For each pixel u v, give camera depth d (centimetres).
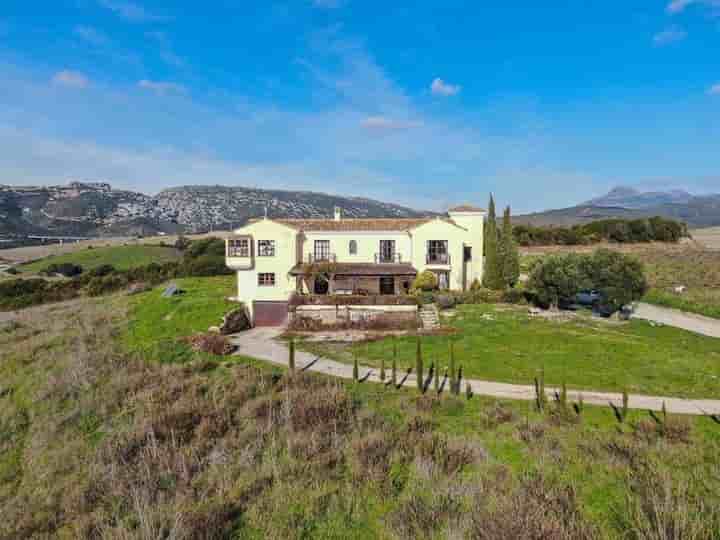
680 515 970
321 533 1054
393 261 3953
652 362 2273
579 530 950
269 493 1241
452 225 3925
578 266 3416
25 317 4431
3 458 1794
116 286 6231
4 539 1261
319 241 3947
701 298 3966
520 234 9019
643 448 1374
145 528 1055
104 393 2167
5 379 2567
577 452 1379
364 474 1295
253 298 3712
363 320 3262
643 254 7262
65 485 1479
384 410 1797
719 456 1324
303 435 1570
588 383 2030
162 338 3027
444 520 1050
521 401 1850
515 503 1045
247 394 2002
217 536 1054
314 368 2366
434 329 3052
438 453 1369
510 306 3697
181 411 1822
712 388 1942
